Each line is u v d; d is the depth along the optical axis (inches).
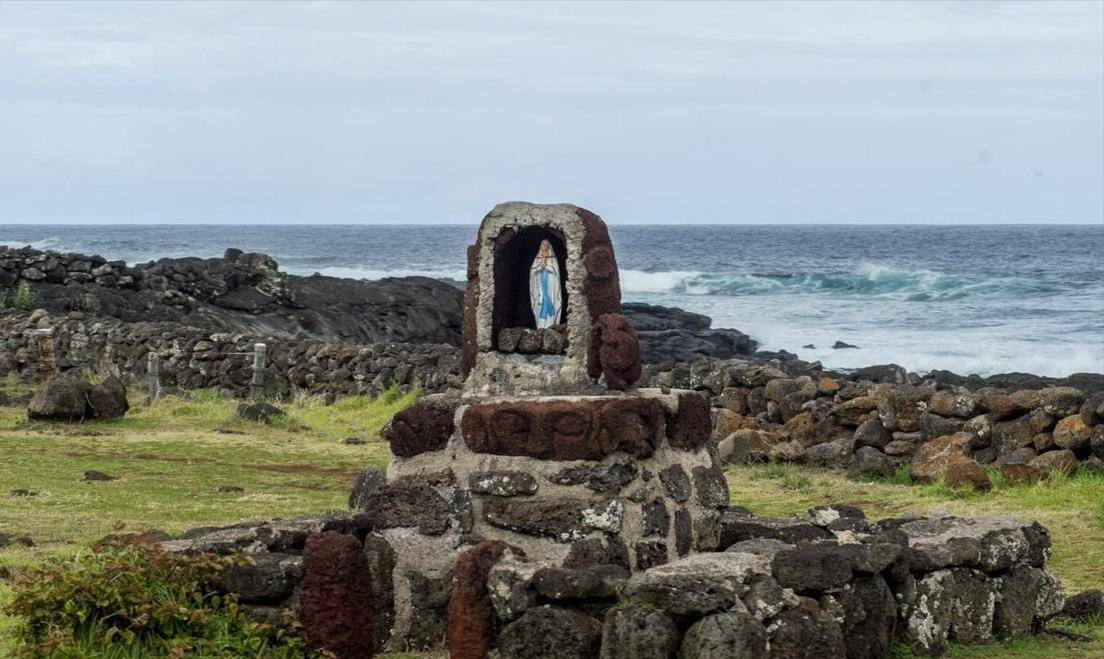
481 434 333.4
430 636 333.1
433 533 335.0
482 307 363.9
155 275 1409.9
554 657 278.1
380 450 741.3
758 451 696.4
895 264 3627.0
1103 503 536.7
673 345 1517.0
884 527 360.2
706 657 260.5
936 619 319.9
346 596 306.8
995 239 5861.2
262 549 321.1
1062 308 2036.2
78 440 738.2
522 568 286.5
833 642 275.4
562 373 355.3
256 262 1487.5
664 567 277.0
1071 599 366.3
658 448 340.5
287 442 768.3
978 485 591.2
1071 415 615.5
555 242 368.8
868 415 690.2
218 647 290.0
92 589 295.3
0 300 1288.1
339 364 984.3
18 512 503.5
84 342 1125.1
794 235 7081.7
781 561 283.9
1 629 318.0
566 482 324.5
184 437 767.1
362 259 4170.8
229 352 1038.4
